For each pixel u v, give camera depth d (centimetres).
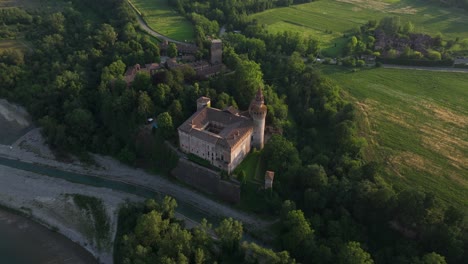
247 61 19900
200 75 19825
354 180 14588
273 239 13825
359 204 13600
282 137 16412
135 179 17000
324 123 18588
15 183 16775
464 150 17362
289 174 14950
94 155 18350
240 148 15500
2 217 15238
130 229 13850
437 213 12925
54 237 14500
